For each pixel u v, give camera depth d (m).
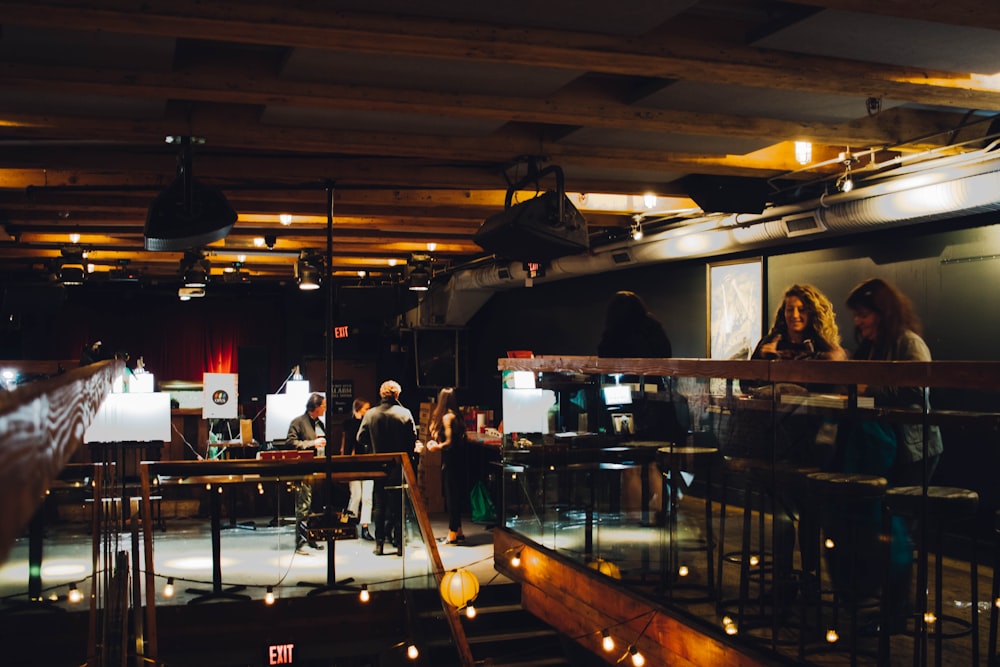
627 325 5.79
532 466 6.45
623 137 5.54
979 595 4.01
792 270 7.77
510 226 5.50
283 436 9.59
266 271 13.73
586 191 7.01
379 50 3.67
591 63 3.87
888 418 3.47
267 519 6.77
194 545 6.89
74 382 1.01
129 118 5.11
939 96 4.39
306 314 16.17
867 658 3.69
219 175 6.38
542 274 10.75
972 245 6.12
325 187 6.50
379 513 6.89
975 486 4.51
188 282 10.48
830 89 4.24
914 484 3.48
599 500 5.41
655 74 4.03
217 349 16.42
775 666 3.75
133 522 5.99
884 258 6.84
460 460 9.97
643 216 8.54
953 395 3.41
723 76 4.04
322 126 5.34
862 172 6.22
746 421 4.14
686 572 4.56
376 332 16.45
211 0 3.34
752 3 3.78
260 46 4.33
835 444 3.70
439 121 5.20
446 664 6.38
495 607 6.71
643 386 4.91
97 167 6.29
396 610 6.83
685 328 9.30
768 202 7.08
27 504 0.55
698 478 4.46
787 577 3.96
